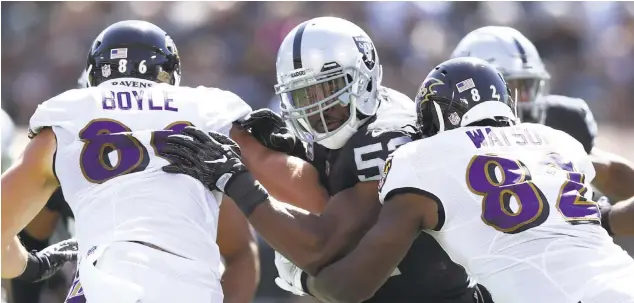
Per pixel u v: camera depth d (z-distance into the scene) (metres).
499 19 37.91
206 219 12.30
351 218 12.96
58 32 40.06
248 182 12.52
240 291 13.71
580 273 11.76
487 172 12.28
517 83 17.94
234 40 38.31
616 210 15.05
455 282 13.88
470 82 13.10
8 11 40.41
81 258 12.03
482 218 12.09
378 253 12.20
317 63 13.70
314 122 13.96
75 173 12.22
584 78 37.47
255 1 38.78
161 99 12.74
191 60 38.12
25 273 13.52
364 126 13.94
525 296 11.76
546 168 12.57
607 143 32.44
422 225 12.38
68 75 39.62
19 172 12.34
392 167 12.53
